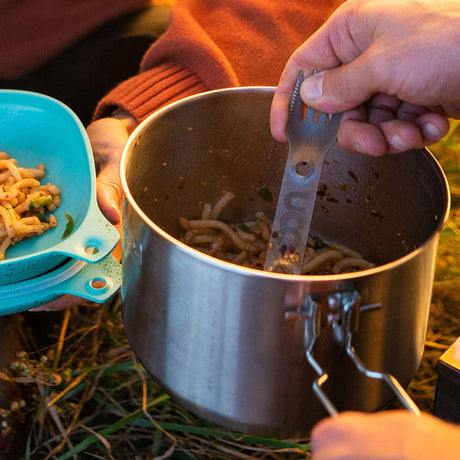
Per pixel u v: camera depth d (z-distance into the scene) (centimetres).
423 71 70
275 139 90
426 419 38
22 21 148
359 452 36
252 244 96
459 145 150
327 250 95
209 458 97
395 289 58
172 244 58
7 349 99
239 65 126
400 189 83
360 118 81
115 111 126
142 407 100
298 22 132
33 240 103
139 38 151
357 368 62
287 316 56
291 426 64
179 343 63
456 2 71
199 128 84
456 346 78
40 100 113
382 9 72
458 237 126
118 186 105
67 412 102
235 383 62
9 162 111
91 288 87
